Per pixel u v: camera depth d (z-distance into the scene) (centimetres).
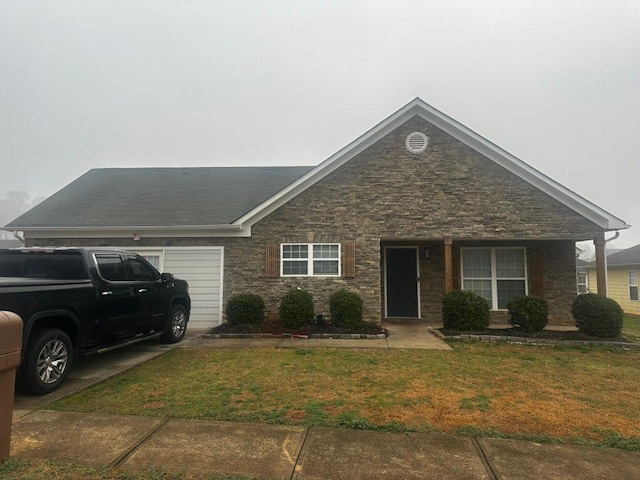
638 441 398
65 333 577
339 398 513
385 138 1127
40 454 357
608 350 834
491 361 723
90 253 668
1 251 677
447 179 1108
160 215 1203
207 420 439
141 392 536
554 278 1221
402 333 1020
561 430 423
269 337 952
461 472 333
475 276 1262
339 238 1113
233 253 1141
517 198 1091
